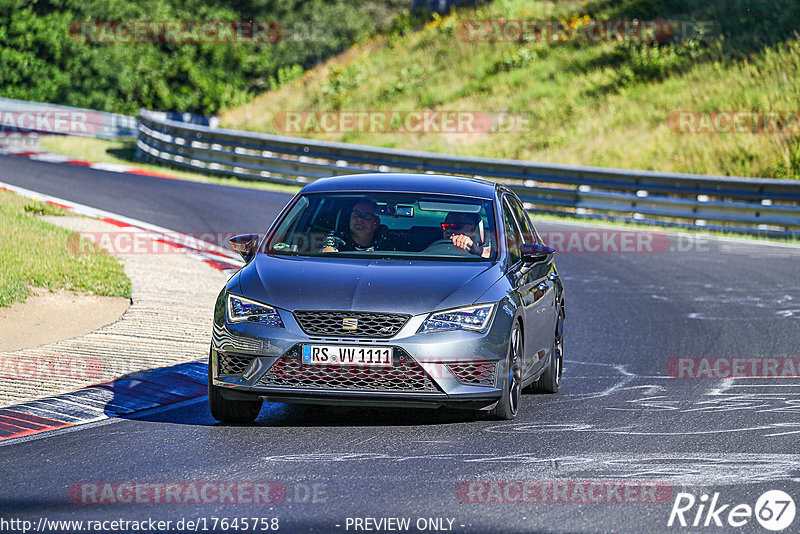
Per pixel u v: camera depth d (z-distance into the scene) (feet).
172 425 82.64
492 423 84.53
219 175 331.57
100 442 76.64
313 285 81.71
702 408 91.45
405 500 61.72
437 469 69.10
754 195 248.93
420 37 465.47
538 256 92.32
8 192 228.63
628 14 427.74
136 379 98.58
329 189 97.04
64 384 95.45
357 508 60.03
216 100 588.09
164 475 67.41
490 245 90.79
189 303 135.95
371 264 85.92
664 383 104.17
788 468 70.03
